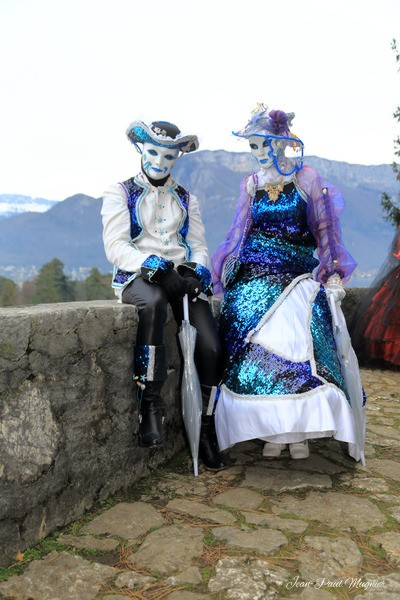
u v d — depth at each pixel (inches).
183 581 76.9
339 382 110.9
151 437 104.0
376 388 198.7
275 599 73.0
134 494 105.3
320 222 130.5
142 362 104.8
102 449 99.7
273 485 109.9
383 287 225.8
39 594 73.4
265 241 129.1
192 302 119.7
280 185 128.3
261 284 124.1
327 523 94.3
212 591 74.9
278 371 109.2
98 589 75.1
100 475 99.5
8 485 79.4
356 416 118.6
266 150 126.3
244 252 131.8
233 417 110.3
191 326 115.0
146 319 105.6
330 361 113.4
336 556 83.3
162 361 106.3
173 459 123.5
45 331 84.9
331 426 102.4
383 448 135.0
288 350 111.9
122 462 105.3
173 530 91.0
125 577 77.4
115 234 116.6
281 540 88.0
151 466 115.0
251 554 83.9
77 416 93.2
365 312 228.8
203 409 119.1
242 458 125.0
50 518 87.8
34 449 84.0
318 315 120.3
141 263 111.3
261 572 78.7
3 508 78.8
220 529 91.4
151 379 104.6
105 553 84.2
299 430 103.7
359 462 123.7
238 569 79.4
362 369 226.1
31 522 83.8
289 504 101.5
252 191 132.3
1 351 78.2
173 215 123.0
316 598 73.2
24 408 82.7
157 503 101.6
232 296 128.3
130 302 109.6
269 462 122.8
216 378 117.8
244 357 115.2
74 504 93.1
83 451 94.8
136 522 93.5
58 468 89.0
